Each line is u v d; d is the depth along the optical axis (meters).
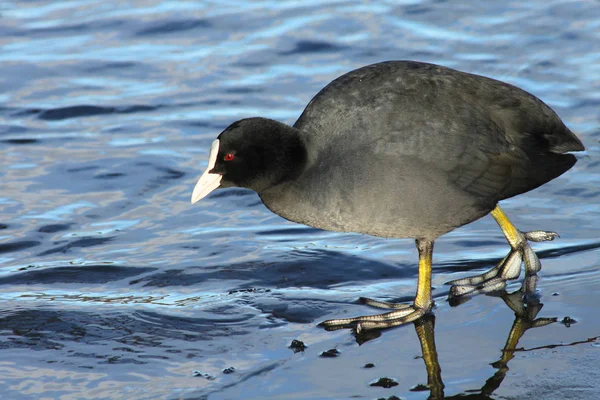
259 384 8.51
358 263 11.51
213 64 17.89
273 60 17.97
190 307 10.29
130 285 10.92
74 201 13.20
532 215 12.54
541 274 10.91
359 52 18.05
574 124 15.06
